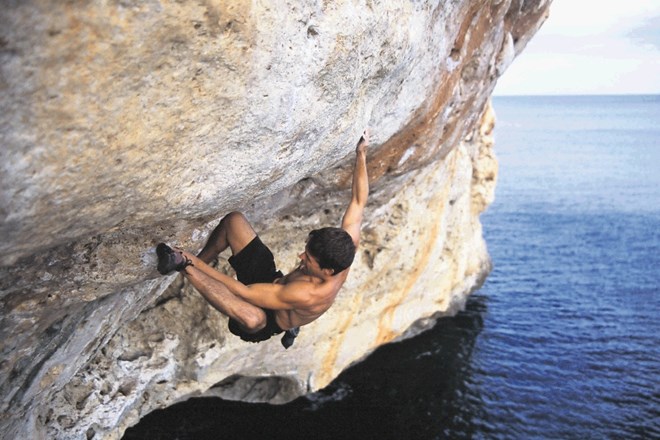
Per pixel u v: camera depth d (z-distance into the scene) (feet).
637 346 52.42
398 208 36.58
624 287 68.64
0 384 16.07
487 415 40.88
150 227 13.52
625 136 315.37
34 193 9.05
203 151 11.26
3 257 10.32
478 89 26.25
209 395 38.29
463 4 19.07
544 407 42.11
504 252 84.79
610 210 113.29
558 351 51.19
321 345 38.88
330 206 27.22
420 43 16.85
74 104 8.49
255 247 15.51
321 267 13.69
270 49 10.41
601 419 40.68
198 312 31.50
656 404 42.60
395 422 39.40
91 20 7.87
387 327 45.50
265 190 14.80
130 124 9.50
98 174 9.71
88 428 27.07
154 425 35.29
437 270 48.55
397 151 23.08
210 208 13.14
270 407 39.27
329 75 12.41
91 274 13.65
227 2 9.14
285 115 11.95
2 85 7.64
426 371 46.50
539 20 30.35
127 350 29.66
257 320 14.53
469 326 56.13
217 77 10.05
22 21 7.29
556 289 67.97
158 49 8.91
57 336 16.71
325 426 38.04
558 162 198.59
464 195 50.11
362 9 12.43
